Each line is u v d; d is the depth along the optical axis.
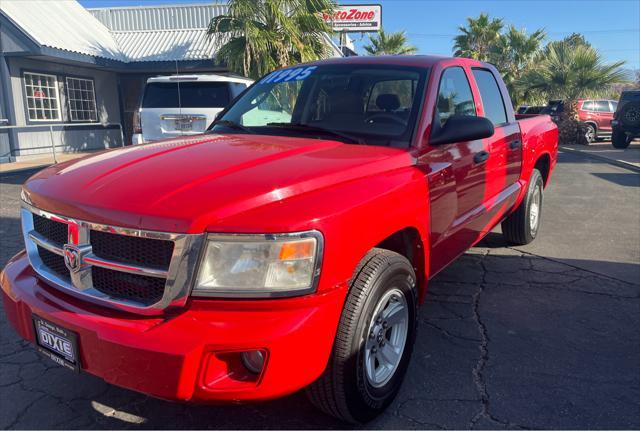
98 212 2.26
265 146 2.93
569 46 23.94
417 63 3.66
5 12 13.55
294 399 2.91
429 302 4.25
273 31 13.05
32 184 2.73
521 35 29.52
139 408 2.84
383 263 2.54
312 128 3.39
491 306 4.17
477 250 5.69
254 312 2.11
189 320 2.10
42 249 2.62
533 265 5.19
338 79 3.68
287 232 2.12
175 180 2.36
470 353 3.41
